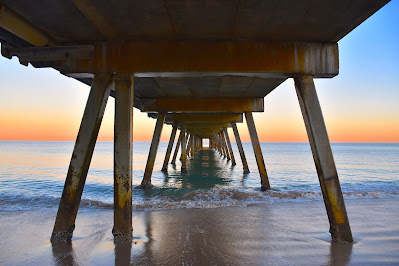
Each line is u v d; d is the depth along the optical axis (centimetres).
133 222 589
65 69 480
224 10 377
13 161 3184
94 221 618
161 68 473
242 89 930
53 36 466
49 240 477
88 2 353
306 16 394
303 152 6222
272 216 640
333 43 488
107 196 1058
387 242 459
